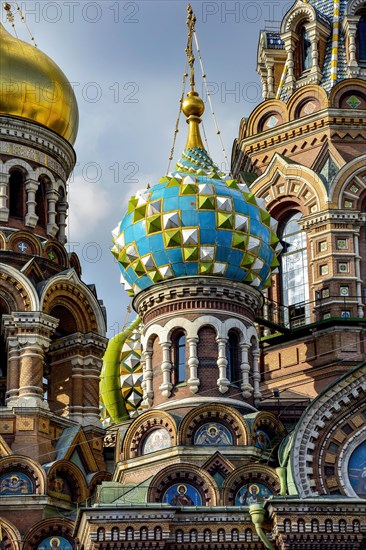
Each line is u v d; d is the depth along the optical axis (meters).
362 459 72.25
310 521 68.62
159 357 76.94
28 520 76.06
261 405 78.56
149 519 69.38
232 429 74.44
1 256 81.31
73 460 79.06
